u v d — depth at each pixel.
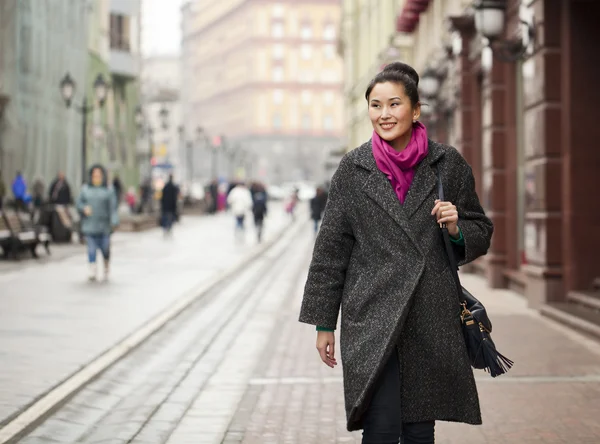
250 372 9.55
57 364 9.51
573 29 13.31
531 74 14.20
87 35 54.12
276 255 27.64
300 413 7.68
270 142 159.75
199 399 8.30
